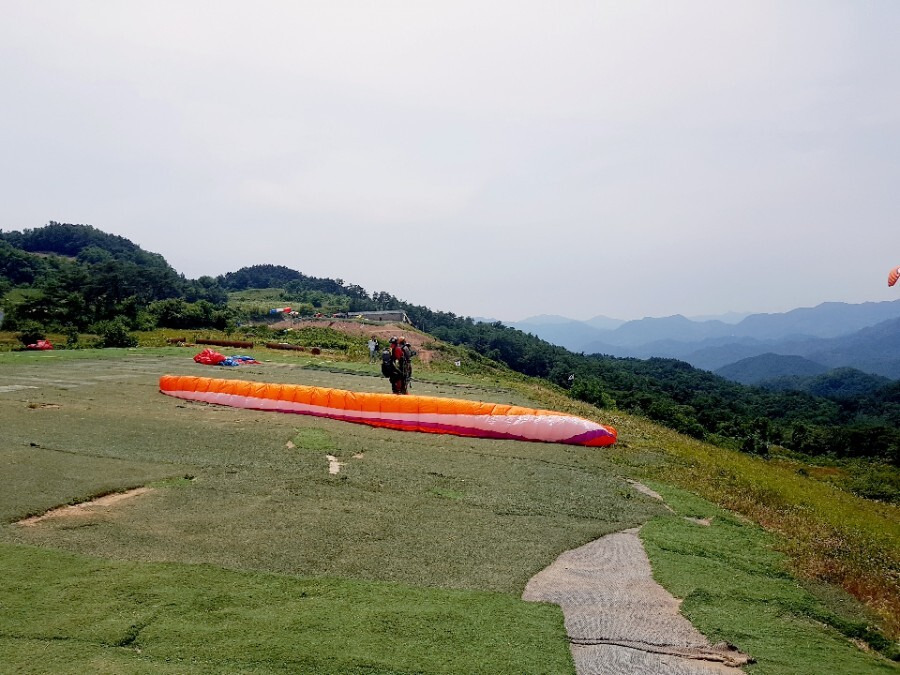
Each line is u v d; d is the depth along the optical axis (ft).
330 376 84.99
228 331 190.60
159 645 17.34
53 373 74.08
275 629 18.61
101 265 305.94
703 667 18.99
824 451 186.50
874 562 32.48
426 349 253.65
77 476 32.50
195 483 33.19
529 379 222.69
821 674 19.21
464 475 39.17
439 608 20.89
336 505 31.27
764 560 29.25
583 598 23.07
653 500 37.40
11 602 18.95
